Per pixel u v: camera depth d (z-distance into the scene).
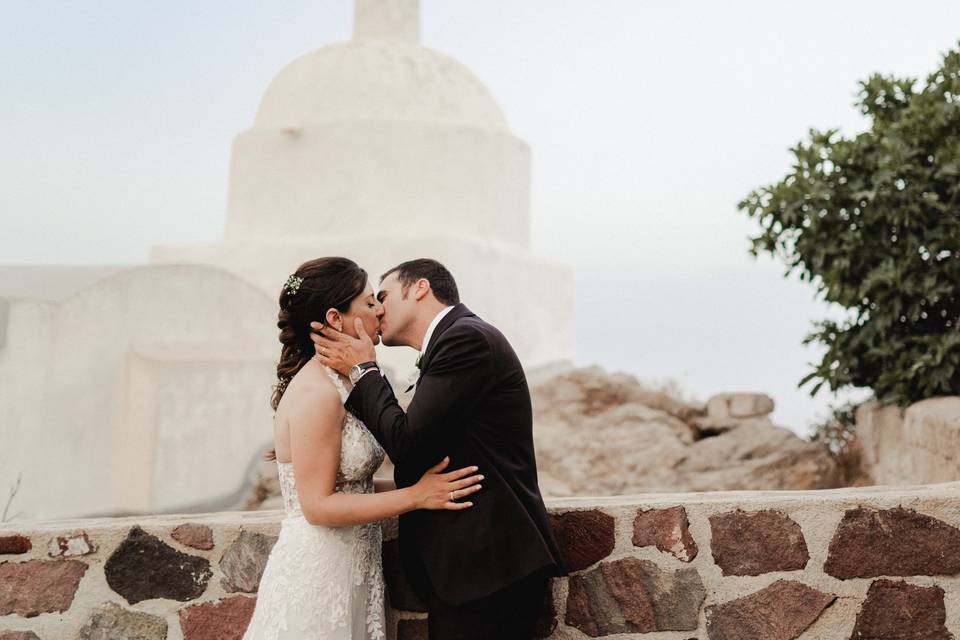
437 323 3.41
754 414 11.72
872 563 3.60
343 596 3.26
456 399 3.18
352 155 18.94
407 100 19.58
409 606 3.77
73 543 3.86
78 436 11.12
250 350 12.32
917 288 8.16
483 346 3.22
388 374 14.31
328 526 3.27
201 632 3.82
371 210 18.80
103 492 11.26
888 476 8.84
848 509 3.62
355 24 21.02
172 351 11.81
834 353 8.88
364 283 3.41
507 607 3.26
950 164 7.83
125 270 11.63
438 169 19.06
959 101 8.11
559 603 3.70
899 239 8.48
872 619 3.58
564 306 20.70
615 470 11.05
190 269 12.02
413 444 3.14
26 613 3.84
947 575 3.58
